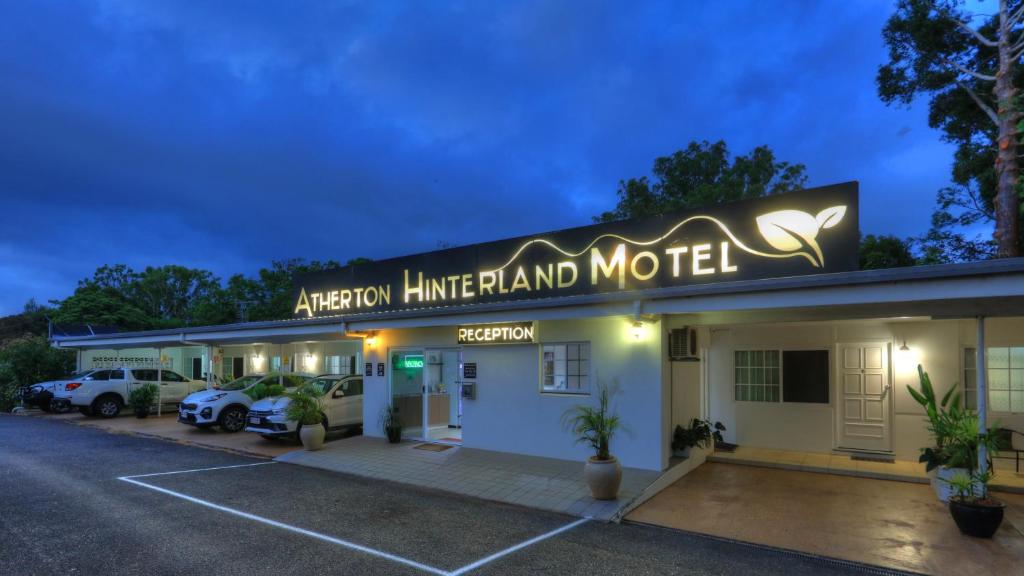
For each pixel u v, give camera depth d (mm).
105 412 17875
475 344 11109
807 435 10422
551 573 5289
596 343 9625
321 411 11984
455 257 13383
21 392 20359
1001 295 5559
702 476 9039
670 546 6027
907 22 16531
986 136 17172
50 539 6098
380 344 13078
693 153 24656
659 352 8914
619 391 9281
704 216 9719
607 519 6902
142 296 40688
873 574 5285
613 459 7637
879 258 18625
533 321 10156
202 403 14195
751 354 11086
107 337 19625
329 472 9805
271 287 33250
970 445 6965
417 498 7988
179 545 5941
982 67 16531
